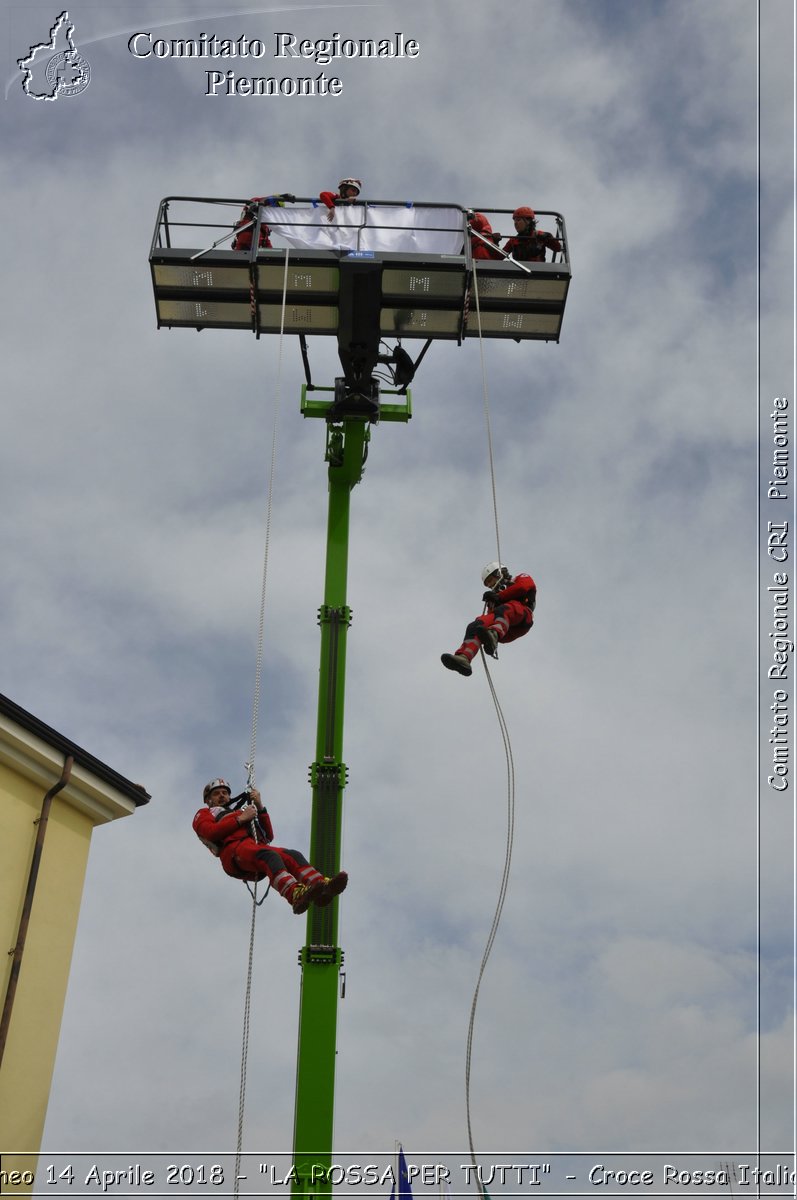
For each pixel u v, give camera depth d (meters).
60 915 15.00
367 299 17.22
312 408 18.36
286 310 17.70
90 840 15.87
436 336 18.17
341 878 12.36
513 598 14.63
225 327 18.16
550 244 17.73
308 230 17.27
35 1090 13.98
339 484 18.50
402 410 18.66
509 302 17.69
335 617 17.19
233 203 17.55
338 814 15.68
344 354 18.08
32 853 14.80
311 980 14.75
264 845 13.12
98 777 15.68
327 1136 13.88
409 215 17.48
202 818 13.41
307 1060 14.29
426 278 17.14
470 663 13.94
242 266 17.03
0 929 14.11
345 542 17.95
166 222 17.48
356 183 18.05
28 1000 14.23
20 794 14.92
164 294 17.55
